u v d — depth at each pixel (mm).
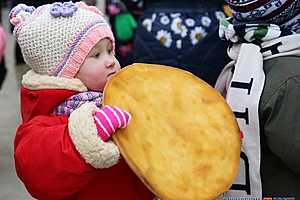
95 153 1874
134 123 1992
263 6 2283
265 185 2301
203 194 1945
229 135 2082
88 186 2111
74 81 2084
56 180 1935
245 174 2234
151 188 1921
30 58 2131
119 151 1923
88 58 2096
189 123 2066
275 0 2273
